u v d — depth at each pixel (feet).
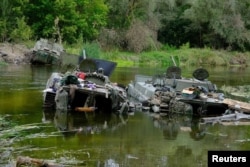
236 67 173.78
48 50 126.21
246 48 208.64
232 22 201.98
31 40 152.25
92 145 41.14
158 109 60.90
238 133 48.80
